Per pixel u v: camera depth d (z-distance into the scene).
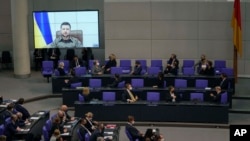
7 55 24.84
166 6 21.94
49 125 13.03
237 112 16.98
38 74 23.55
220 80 18.39
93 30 23.91
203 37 21.97
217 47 21.94
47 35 24.19
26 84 21.08
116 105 16.03
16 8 21.78
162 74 17.62
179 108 15.84
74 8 24.41
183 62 21.25
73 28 24.02
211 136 14.72
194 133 15.05
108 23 22.33
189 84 18.77
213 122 15.73
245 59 21.91
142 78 18.78
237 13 19.92
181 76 18.80
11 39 25.33
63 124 13.62
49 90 19.86
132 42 22.33
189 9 21.84
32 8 24.81
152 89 17.17
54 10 24.23
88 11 23.78
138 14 22.11
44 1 24.66
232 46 21.83
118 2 22.12
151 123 15.89
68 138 12.73
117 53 22.45
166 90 17.05
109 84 18.69
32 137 12.77
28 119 14.12
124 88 17.30
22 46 22.20
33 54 25.05
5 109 14.78
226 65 22.02
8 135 12.66
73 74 19.09
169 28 22.06
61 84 19.17
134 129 13.07
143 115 15.99
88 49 23.88
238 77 21.98
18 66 22.36
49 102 18.45
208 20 21.83
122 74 19.45
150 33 22.19
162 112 15.93
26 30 22.27
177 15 21.95
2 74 23.73
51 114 16.73
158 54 22.28
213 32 21.88
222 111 15.64
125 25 22.25
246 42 21.78
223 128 15.55
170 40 22.14
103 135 12.93
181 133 15.06
